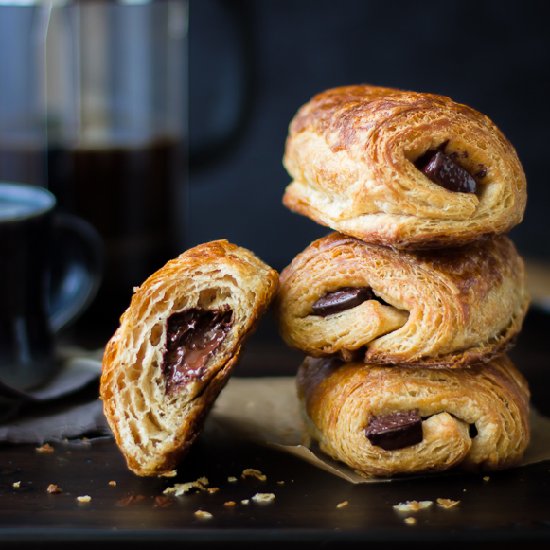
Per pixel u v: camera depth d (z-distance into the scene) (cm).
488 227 53
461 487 53
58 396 62
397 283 54
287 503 52
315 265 55
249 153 112
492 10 107
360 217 54
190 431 53
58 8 79
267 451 57
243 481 54
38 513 51
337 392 55
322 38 109
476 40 108
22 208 65
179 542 49
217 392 55
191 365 53
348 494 53
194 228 114
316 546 49
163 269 53
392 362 54
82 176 79
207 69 110
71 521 50
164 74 81
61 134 79
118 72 80
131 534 49
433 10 108
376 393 54
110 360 53
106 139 80
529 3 107
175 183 83
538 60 108
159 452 53
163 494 53
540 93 108
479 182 54
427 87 110
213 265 53
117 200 80
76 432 59
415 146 52
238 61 92
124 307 81
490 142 53
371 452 53
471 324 53
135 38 80
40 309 64
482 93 109
